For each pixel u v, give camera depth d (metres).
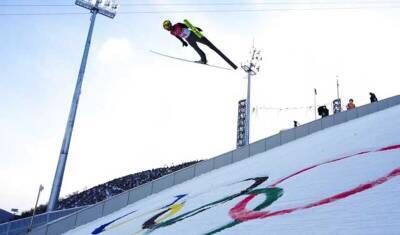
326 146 12.84
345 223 5.01
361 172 7.54
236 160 19.03
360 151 9.74
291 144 17.55
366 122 15.45
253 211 7.76
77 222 16.56
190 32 10.65
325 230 5.00
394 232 4.19
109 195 58.59
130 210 15.94
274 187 9.48
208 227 7.75
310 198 7.04
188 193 14.61
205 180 16.42
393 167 7.09
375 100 20.64
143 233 9.84
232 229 6.89
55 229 16.05
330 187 7.25
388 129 11.42
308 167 10.26
